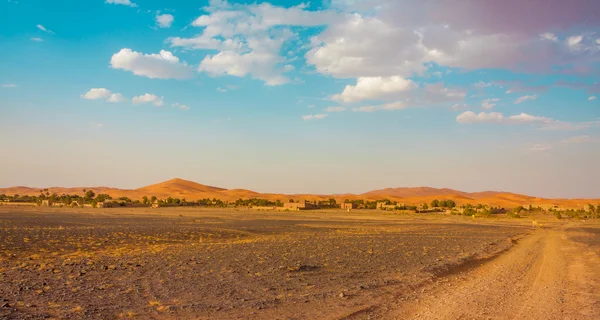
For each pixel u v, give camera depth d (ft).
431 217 444.96
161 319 48.01
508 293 62.39
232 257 107.24
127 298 59.06
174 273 81.20
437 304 54.95
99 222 274.57
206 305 54.85
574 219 437.58
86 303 55.47
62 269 84.43
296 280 75.66
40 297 58.70
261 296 61.26
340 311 51.62
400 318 47.78
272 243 150.82
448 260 105.70
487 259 111.14
